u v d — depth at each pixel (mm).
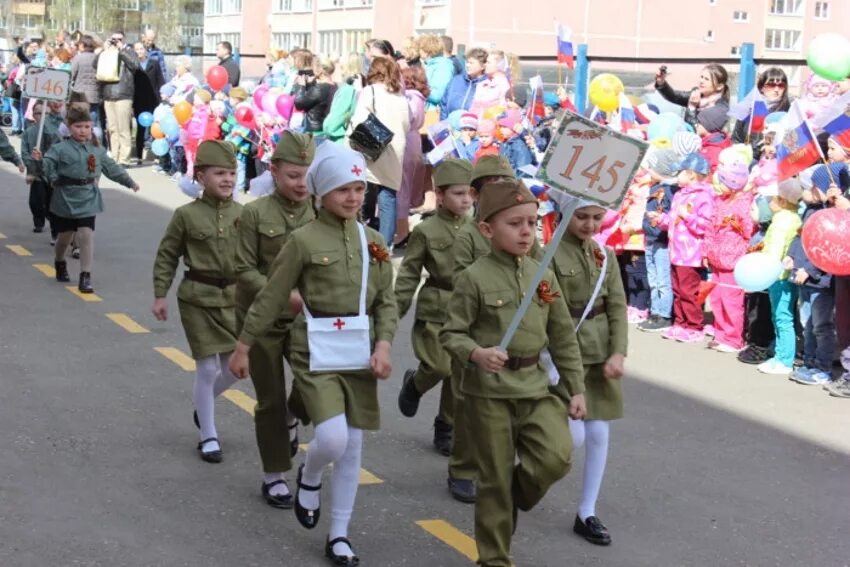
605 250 5836
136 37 72188
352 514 5914
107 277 11867
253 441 7000
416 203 14117
